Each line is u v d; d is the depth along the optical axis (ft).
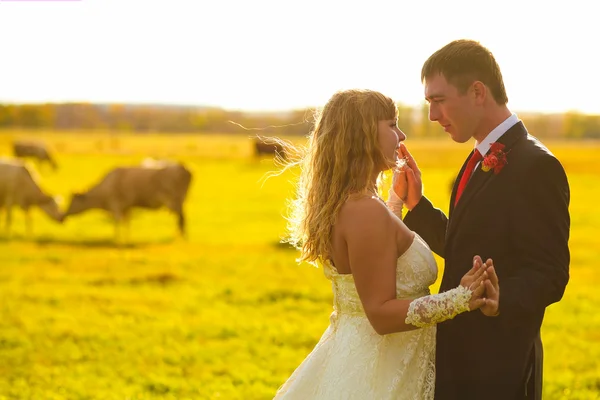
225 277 51.01
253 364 29.19
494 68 12.22
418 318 11.09
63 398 24.34
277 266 55.62
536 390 12.35
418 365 12.51
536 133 391.86
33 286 47.16
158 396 24.63
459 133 12.46
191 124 416.67
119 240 72.95
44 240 72.64
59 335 34.37
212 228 82.38
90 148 248.93
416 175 14.24
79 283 48.57
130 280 49.70
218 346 32.37
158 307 41.19
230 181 150.10
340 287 12.41
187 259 59.11
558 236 11.54
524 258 11.61
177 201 75.77
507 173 11.87
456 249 12.31
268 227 82.28
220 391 25.30
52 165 167.02
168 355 30.66
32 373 27.78
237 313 39.50
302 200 12.56
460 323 12.35
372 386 12.22
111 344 32.63
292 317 38.45
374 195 12.01
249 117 274.36
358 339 12.33
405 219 14.25
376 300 11.49
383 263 11.57
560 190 11.62
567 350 31.24
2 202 76.84
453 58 12.15
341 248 12.01
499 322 12.06
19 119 424.05
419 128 379.76
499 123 12.30
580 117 384.47
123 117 422.82
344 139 11.85
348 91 12.17
